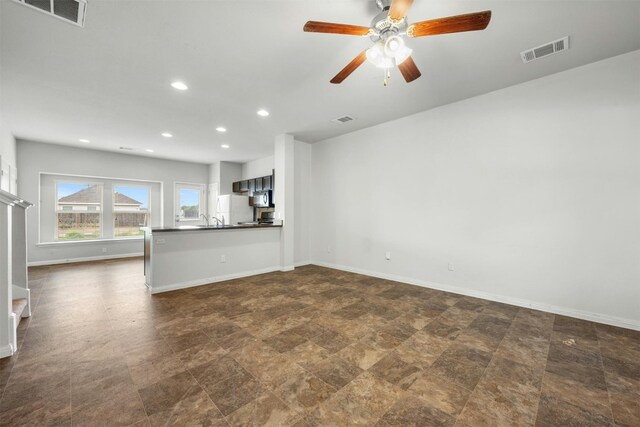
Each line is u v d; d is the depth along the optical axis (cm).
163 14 204
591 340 239
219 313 303
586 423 146
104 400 162
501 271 337
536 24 216
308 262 594
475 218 358
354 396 167
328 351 221
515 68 285
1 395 165
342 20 213
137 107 382
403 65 216
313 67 281
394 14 168
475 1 193
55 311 308
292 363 204
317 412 154
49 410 153
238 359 209
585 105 280
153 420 147
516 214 324
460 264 373
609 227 270
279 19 211
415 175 420
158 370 194
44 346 227
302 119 438
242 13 204
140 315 296
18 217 289
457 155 373
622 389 175
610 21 213
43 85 315
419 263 417
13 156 502
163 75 296
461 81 313
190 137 535
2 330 208
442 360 208
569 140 289
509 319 285
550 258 303
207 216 818
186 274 409
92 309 315
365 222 492
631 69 258
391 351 221
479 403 162
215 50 251
